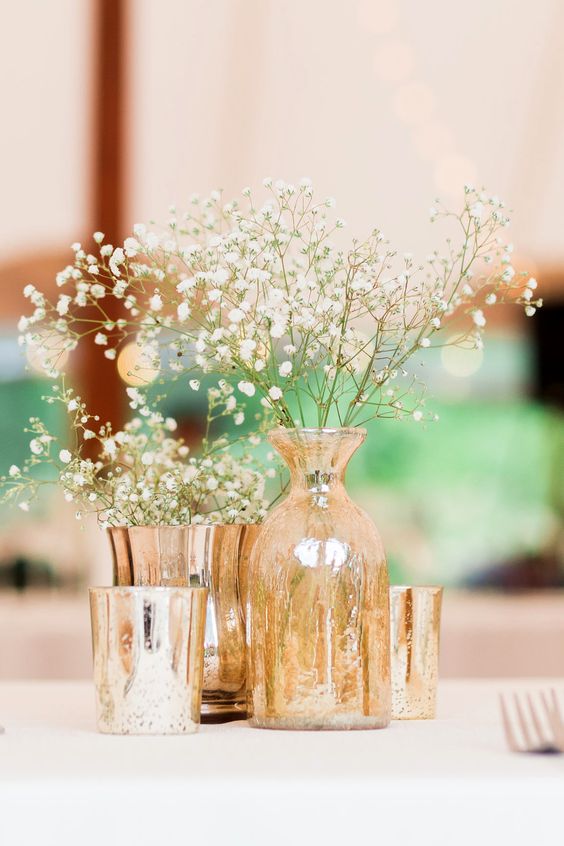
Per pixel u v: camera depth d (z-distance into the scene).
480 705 1.15
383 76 3.83
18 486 1.09
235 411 1.13
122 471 1.13
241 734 0.99
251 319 1.05
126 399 3.56
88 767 0.86
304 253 1.05
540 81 3.86
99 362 3.54
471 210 1.05
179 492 1.10
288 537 1.03
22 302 3.64
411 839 0.81
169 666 0.99
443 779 0.82
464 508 4.24
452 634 2.85
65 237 3.58
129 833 0.81
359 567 1.03
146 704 0.99
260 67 3.71
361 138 3.87
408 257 1.05
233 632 1.07
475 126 3.91
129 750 0.92
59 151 3.54
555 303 4.43
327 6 3.71
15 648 2.63
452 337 4.13
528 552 4.19
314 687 1.01
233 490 1.11
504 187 3.96
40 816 0.81
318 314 1.04
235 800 0.81
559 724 0.91
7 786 0.81
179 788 0.81
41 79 3.49
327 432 1.03
